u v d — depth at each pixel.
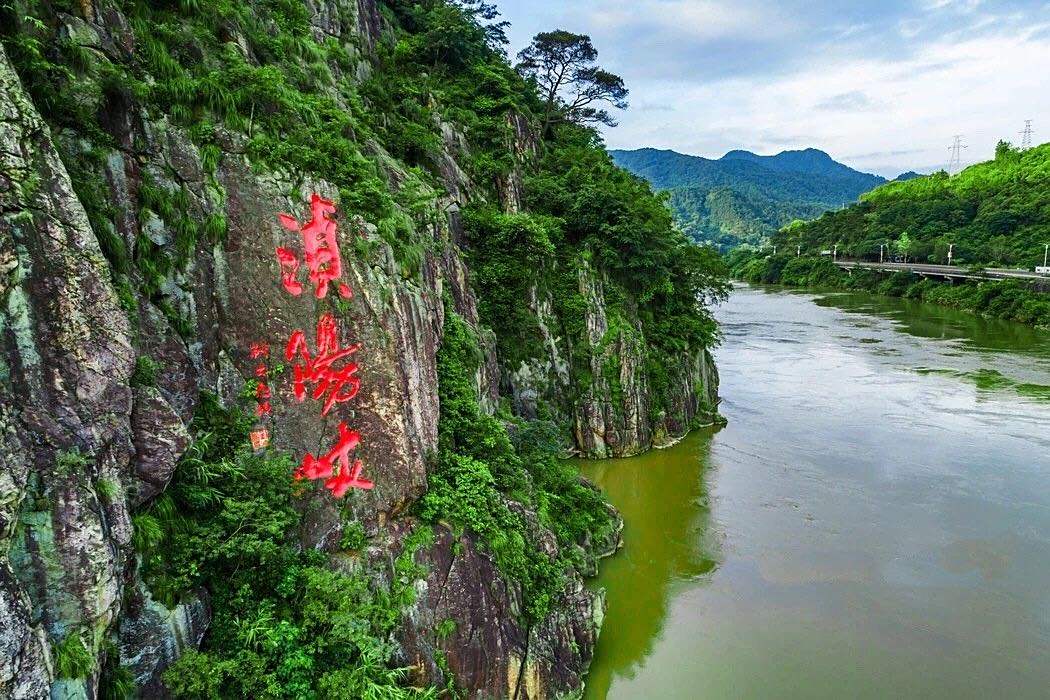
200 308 11.99
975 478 28.92
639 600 20.41
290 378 12.99
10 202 7.98
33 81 9.78
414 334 15.48
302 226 13.43
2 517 7.40
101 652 8.74
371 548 13.46
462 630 13.91
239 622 11.02
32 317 8.10
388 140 24.53
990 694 16.45
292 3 19.31
